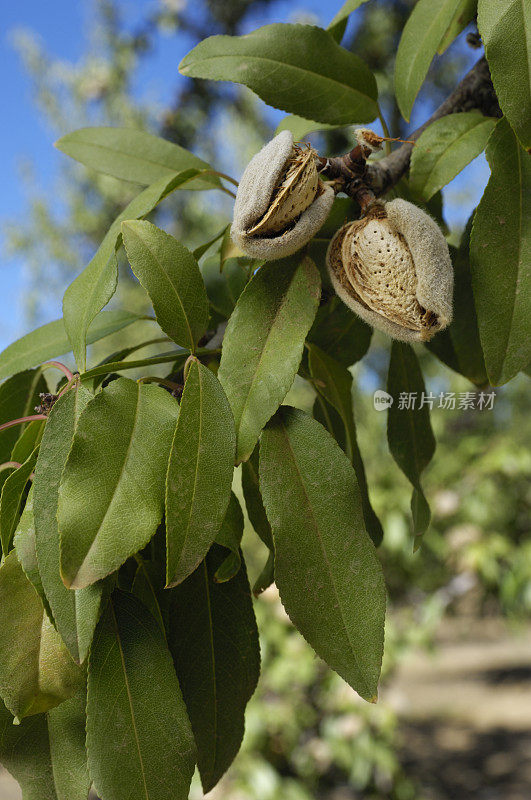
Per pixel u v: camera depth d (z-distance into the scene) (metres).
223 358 0.32
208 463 0.29
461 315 0.46
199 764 0.34
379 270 0.31
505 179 0.34
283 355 0.32
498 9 0.32
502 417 1.67
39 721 0.31
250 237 0.31
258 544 1.50
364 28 1.56
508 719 2.79
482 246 0.33
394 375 0.46
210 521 0.29
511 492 1.48
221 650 0.35
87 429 0.29
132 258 0.32
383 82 1.55
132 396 0.30
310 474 0.31
